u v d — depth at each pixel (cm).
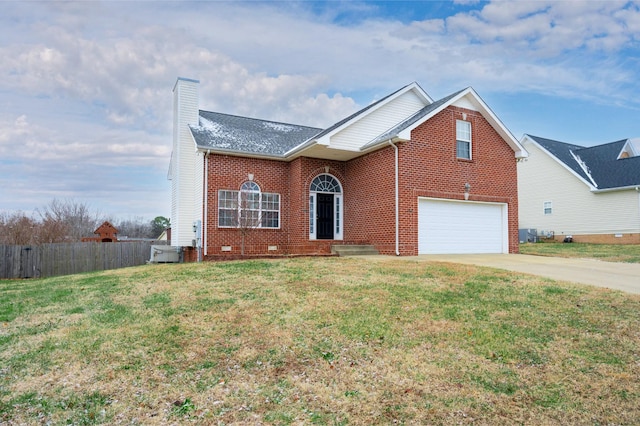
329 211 1752
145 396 428
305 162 1678
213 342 562
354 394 428
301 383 451
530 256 1524
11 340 598
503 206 1722
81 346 561
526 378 463
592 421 382
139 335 594
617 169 2633
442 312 675
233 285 877
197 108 1836
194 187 1756
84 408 406
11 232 2630
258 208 1683
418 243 1489
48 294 929
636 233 2427
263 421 380
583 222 2684
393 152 1488
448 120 1586
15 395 433
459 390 436
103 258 2014
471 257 1438
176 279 970
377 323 623
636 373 472
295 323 627
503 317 654
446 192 1558
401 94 1725
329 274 981
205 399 420
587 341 561
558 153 2922
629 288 850
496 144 1709
